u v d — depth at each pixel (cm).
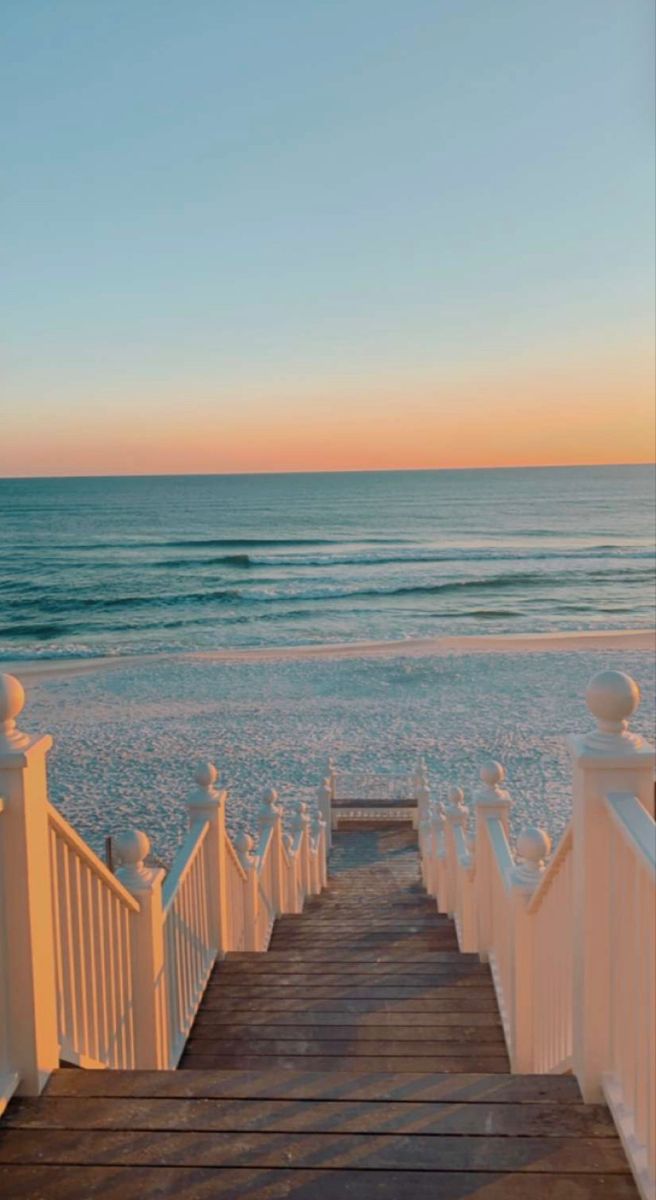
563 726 2097
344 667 2819
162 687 2592
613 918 268
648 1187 228
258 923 674
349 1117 269
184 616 3809
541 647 3116
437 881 866
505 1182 240
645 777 269
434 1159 249
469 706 2302
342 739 2016
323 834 1151
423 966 541
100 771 1794
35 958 277
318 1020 469
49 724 2172
